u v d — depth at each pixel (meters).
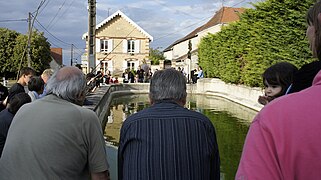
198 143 2.61
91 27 20.06
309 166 1.21
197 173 2.57
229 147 9.55
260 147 1.30
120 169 2.79
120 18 51.97
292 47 14.09
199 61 37.62
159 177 2.53
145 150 2.59
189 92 32.59
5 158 2.72
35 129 2.67
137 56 52.41
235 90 25.33
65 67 3.02
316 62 2.06
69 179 2.67
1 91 6.80
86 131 2.73
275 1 15.67
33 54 50.88
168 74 2.85
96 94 17.16
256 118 1.39
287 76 3.21
